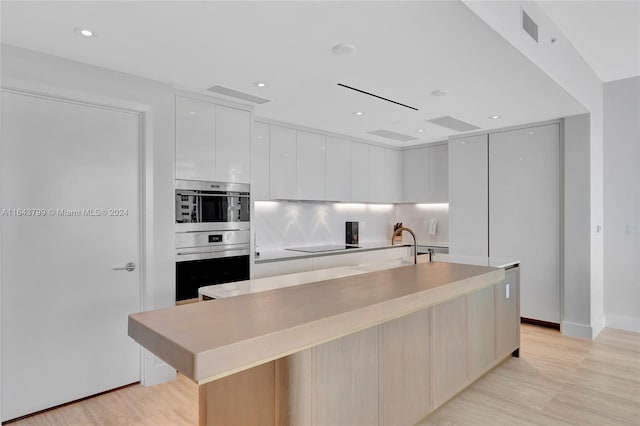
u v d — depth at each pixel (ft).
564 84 10.31
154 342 4.21
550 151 14.03
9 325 7.91
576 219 13.29
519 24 7.85
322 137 16.05
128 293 9.53
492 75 9.23
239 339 3.97
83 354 8.86
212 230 11.39
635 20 9.68
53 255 8.44
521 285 14.76
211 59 8.38
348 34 7.10
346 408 6.03
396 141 18.48
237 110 11.97
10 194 7.90
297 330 4.45
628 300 14.29
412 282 7.32
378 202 18.89
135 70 9.11
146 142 9.65
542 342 12.84
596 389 9.49
